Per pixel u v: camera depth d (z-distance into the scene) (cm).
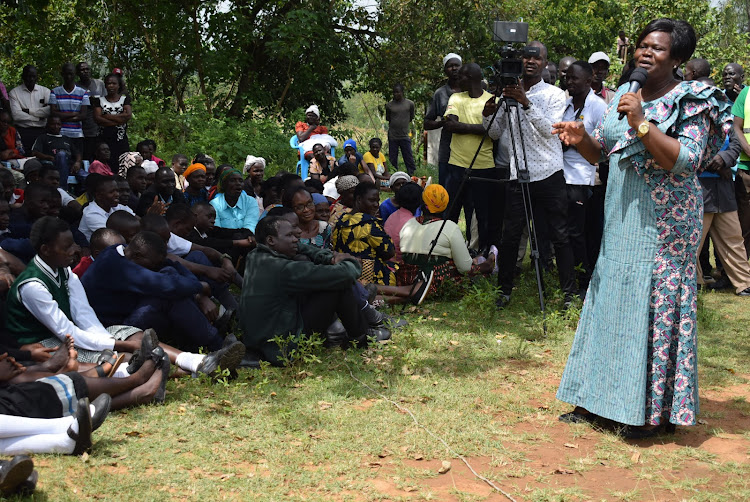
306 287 547
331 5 1931
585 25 2730
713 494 361
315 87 2034
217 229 799
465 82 878
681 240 421
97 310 527
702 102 412
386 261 757
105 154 1109
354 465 386
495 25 692
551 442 426
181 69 1909
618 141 430
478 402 484
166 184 855
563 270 716
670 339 427
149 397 460
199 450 400
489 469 388
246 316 554
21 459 324
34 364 441
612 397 430
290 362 538
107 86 1179
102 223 712
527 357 586
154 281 523
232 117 1747
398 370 548
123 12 1767
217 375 500
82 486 352
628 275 427
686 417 425
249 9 1922
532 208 714
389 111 1652
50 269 470
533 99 693
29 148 1118
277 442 414
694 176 425
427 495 355
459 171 886
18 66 1841
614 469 392
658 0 2592
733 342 641
